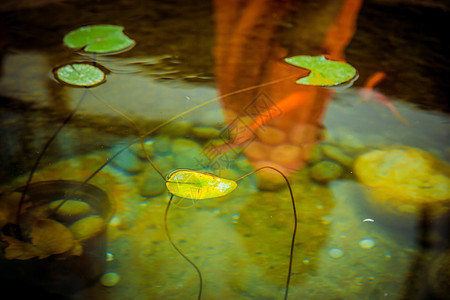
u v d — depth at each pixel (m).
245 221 0.79
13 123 0.86
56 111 0.88
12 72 0.93
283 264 0.76
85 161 0.83
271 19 1.06
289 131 0.87
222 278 0.75
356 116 0.89
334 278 0.75
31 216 0.78
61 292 0.73
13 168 0.82
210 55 0.97
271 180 0.83
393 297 0.74
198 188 0.81
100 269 0.75
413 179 0.83
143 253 0.76
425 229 0.79
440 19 1.07
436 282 0.75
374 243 0.78
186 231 0.78
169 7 1.08
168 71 0.94
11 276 0.74
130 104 0.90
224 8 1.09
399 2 1.11
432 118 0.89
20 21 1.03
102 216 0.79
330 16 1.07
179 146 0.85
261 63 0.96
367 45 1.00
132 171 0.83
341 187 0.82
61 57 0.95
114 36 1.00
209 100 0.91
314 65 0.95
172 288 0.74
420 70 0.96
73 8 1.07
